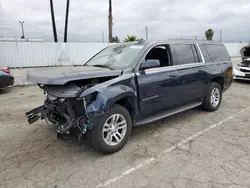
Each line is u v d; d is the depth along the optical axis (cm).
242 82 959
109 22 1941
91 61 440
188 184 244
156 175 262
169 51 401
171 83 388
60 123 312
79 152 321
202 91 470
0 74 734
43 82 273
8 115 495
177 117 476
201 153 314
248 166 279
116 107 311
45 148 334
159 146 338
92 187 241
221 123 438
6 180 254
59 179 256
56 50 1577
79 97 271
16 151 325
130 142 353
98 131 290
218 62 507
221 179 252
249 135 378
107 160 298
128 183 247
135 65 343
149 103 360
